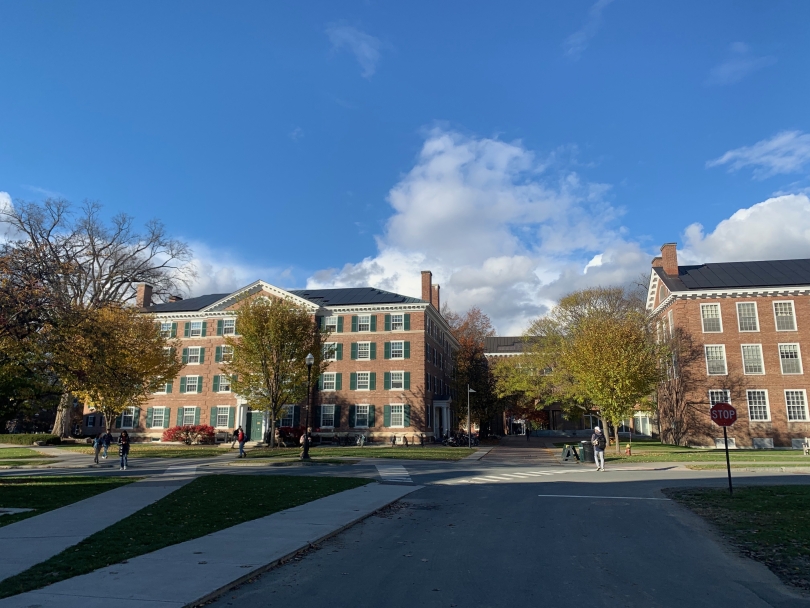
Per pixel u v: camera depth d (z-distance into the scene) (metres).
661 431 56.44
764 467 27.69
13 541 10.45
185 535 11.04
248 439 55.09
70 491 17.64
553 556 10.03
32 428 66.88
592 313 50.78
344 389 55.22
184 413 56.81
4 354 21.28
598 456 27.14
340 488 19.09
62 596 7.20
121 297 47.38
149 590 7.50
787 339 45.72
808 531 11.95
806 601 7.62
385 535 11.88
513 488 20.30
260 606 7.22
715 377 46.09
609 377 38.00
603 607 7.30
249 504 15.19
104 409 39.16
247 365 41.84
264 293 57.56
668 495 18.00
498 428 81.69
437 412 62.81
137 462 31.11
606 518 14.02
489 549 10.56
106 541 10.44
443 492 19.19
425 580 8.45
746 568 9.30
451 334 71.81
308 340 43.41
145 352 39.12
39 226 37.47
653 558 9.95
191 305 60.78
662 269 52.22
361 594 7.73
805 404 44.81
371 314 56.28
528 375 54.81
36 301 19.30
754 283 47.38
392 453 36.84
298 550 10.11
